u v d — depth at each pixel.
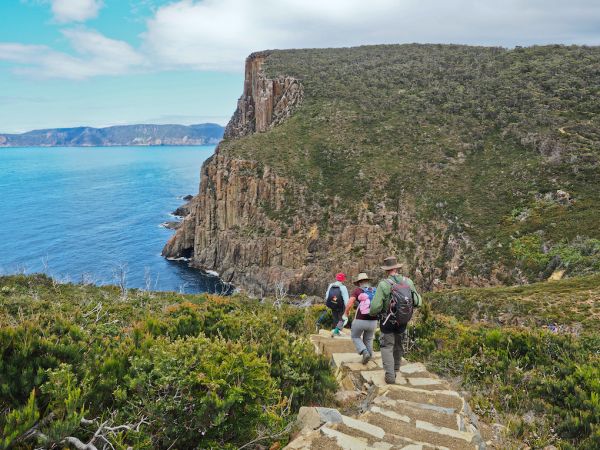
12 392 4.14
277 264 64.75
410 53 118.25
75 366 4.79
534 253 45.50
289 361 7.04
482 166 61.53
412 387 7.20
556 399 7.01
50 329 5.62
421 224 57.25
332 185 67.25
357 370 8.04
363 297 8.41
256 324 8.58
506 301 30.89
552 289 32.09
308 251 63.19
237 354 4.93
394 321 7.18
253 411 4.73
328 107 88.31
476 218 53.47
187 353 4.90
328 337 10.84
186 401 4.32
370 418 5.80
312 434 4.84
